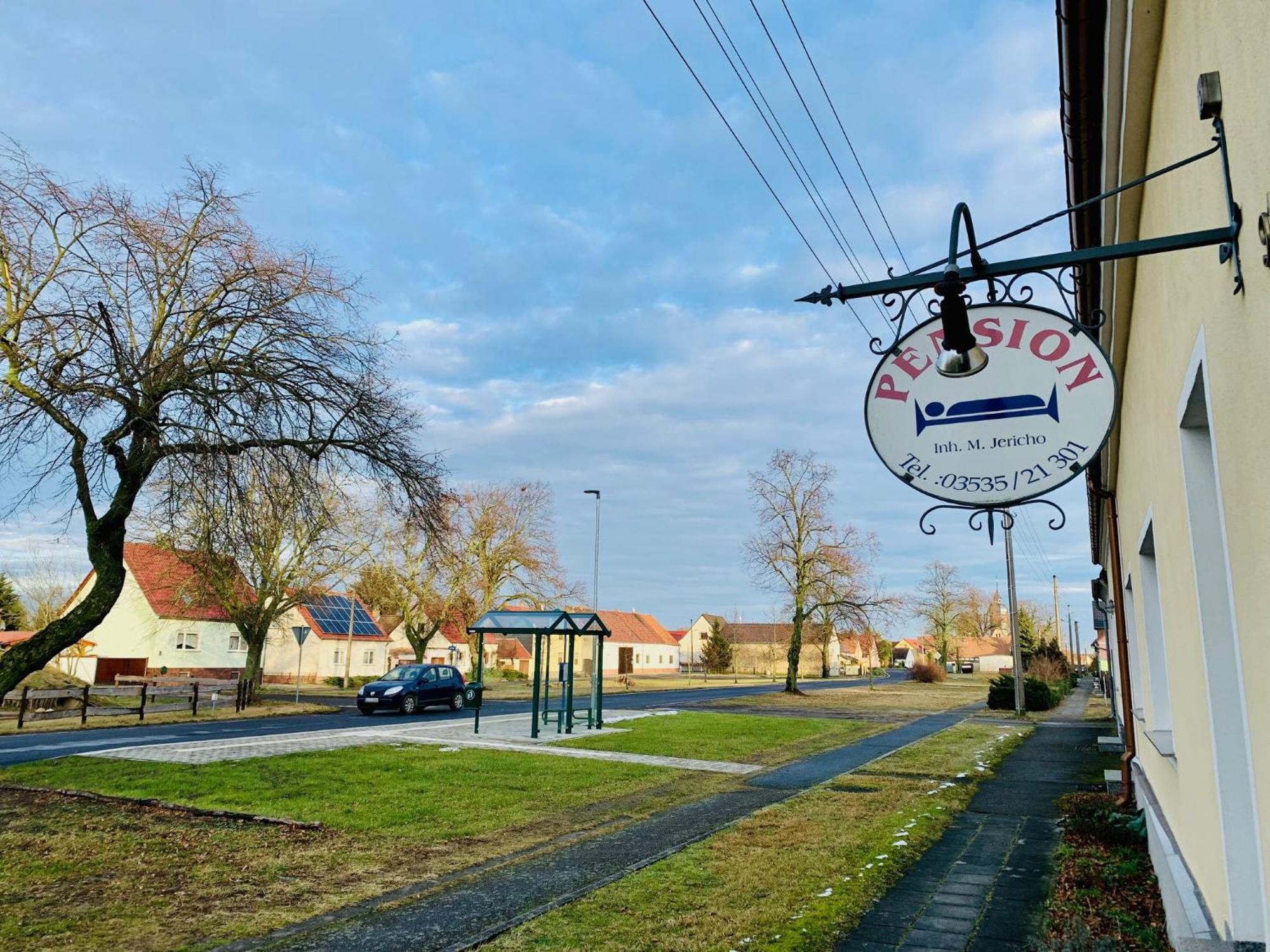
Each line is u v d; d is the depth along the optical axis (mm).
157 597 43156
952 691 51906
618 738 17719
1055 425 3559
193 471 10258
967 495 3656
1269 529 2475
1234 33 2580
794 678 41562
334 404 11594
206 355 11047
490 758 13781
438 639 62406
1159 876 6156
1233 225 2721
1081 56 4273
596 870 7129
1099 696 45531
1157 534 5551
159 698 29047
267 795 10234
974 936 5375
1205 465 3992
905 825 8742
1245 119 2512
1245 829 3621
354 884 6738
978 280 3344
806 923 5555
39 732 18656
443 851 7836
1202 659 3938
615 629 88438
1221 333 2992
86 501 11117
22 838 8102
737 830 8586
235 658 47500
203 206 12039
